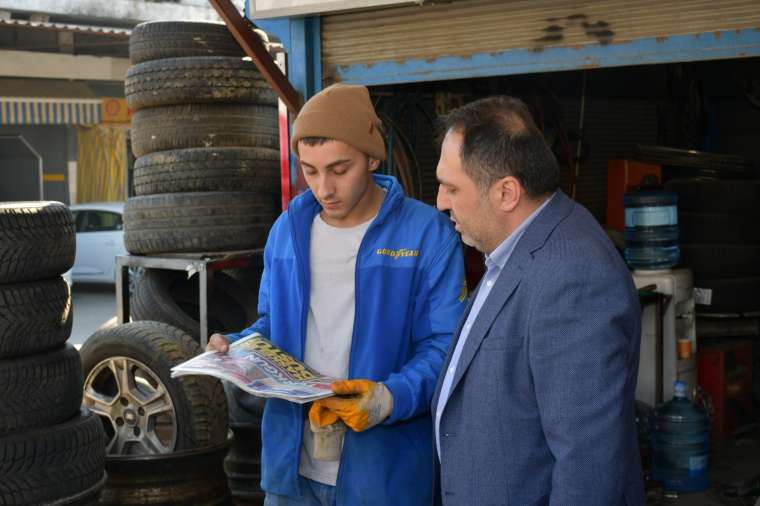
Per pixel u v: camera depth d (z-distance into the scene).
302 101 5.09
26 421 3.69
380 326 2.63
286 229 2.81
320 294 2.71
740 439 5.88
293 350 2.74
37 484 3.64
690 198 6.04
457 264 2.67
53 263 3.83
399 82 4.84
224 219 5.52
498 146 2.01
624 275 1.97
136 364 4.57
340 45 4.99
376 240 2.66
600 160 8.23
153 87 5.59
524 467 2.00
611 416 1.86
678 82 8.95
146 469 4.26
